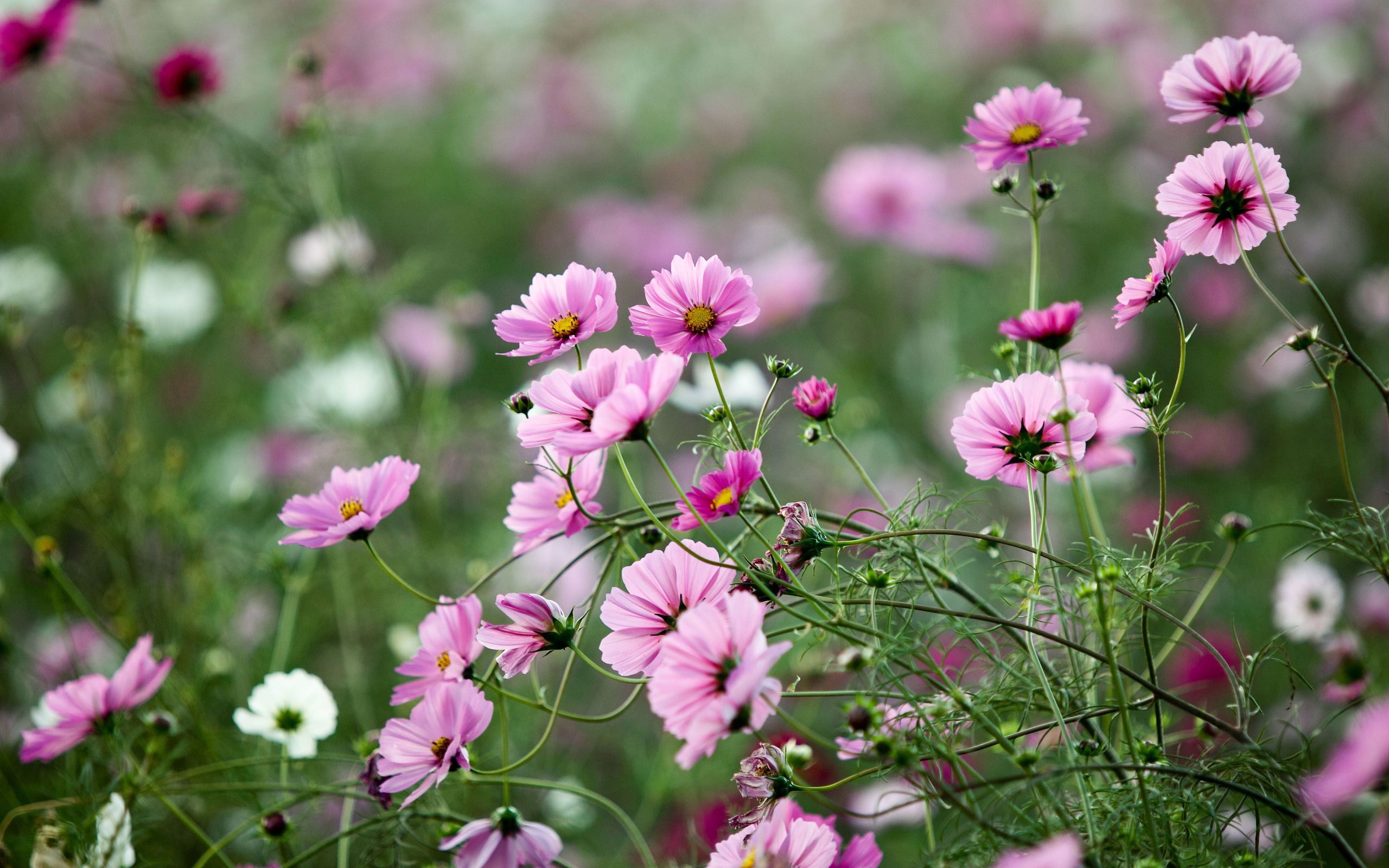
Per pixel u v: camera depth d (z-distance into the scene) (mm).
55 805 2150
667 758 2389
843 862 1970
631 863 2363
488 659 2439
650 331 1970
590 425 1939
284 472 3354
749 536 2008
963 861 1910
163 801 2146
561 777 2396
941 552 2018
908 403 3816
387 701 2557
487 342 4215
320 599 2766
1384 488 2959
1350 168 4277
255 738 2332
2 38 2844
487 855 1938
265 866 2254
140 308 3635
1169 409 1971
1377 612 2367
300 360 3383
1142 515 3010
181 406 3736
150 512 2539
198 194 2805
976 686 2025
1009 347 2033
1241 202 1953
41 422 2879
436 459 2947
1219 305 3820
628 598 1955
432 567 2742
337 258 3145
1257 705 1973
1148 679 2066
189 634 2441
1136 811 1925
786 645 1873
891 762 1909
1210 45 1956
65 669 2482
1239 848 1962
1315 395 3254
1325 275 3867
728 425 1982
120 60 3400
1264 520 2848
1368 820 2229
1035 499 2002
